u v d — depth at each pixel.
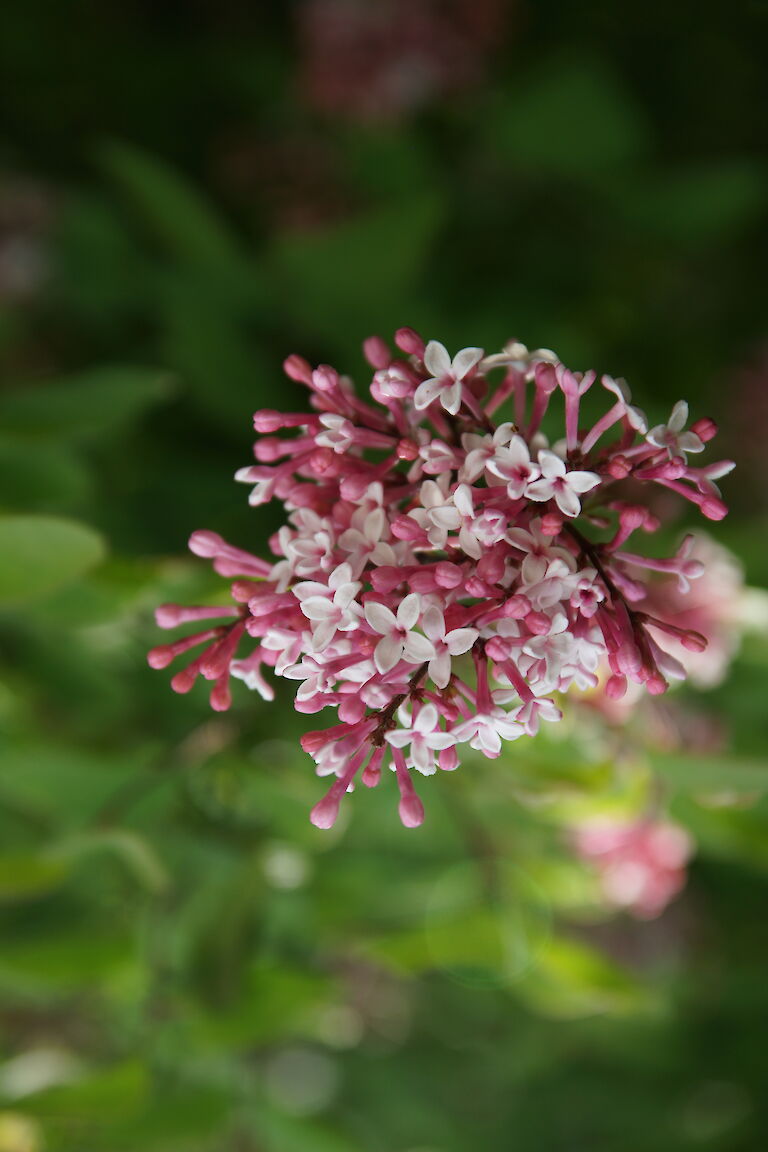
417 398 0.40
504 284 0.75
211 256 0.63
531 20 0.82
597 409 0.59
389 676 0.40
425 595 0.40
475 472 0.40
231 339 0.61
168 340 0.61
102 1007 0.69
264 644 0.41
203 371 0.60
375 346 0.42
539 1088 0.95
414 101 0.77
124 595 0.49
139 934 0.54
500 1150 0.95
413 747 0.40
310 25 0.76
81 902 0.60
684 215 0.76
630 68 0.83
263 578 0.42
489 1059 0.98
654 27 0.81
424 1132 0.97
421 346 0.41
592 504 0.41
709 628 0.53
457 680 0.41
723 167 0.74
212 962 0.52
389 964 0.56
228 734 0.51
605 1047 0.91
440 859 0.59
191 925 0.52
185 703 0.53
